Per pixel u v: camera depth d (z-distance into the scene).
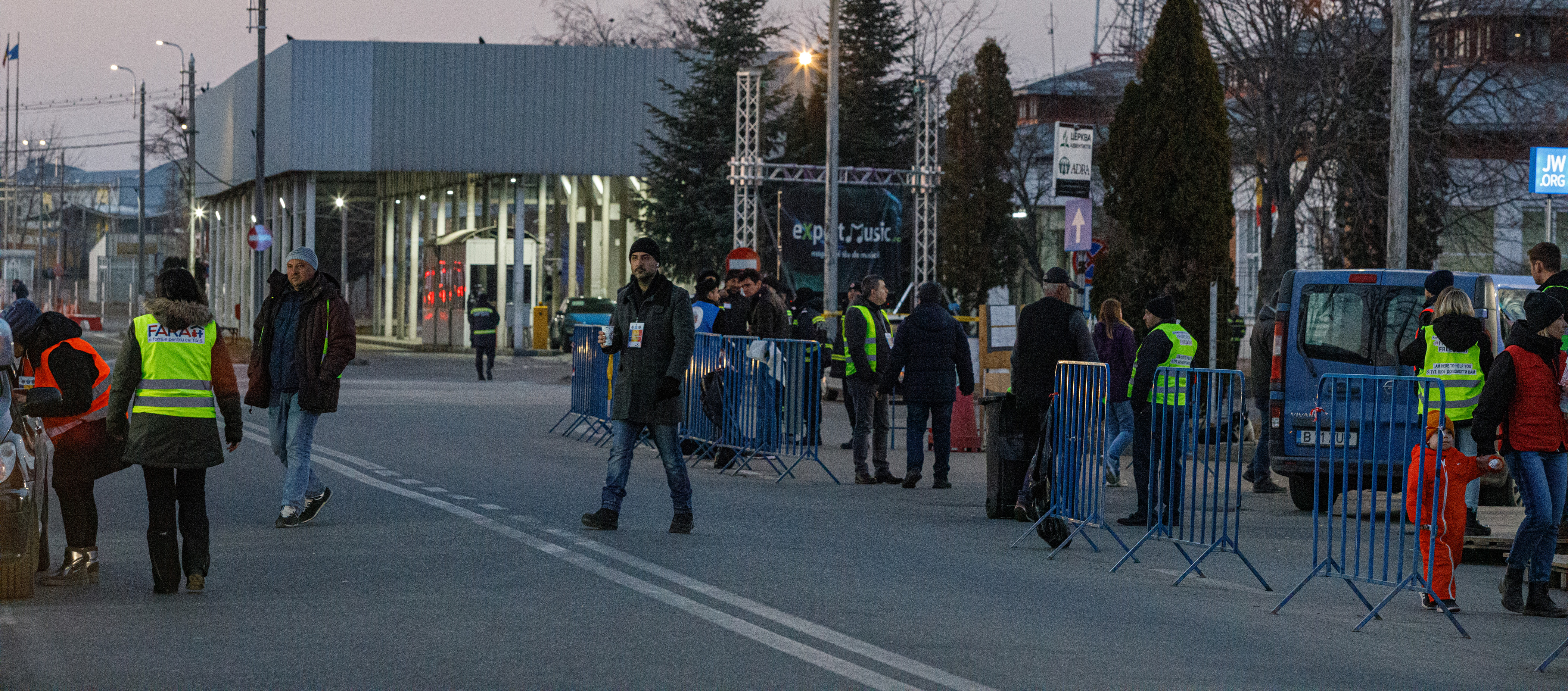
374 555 13.96
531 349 71.44
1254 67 42.62
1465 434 15.04
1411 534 17.11
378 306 93.69
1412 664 10.42
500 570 13.19
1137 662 10.03
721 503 18.73
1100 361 20.41
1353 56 40.72
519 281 71.81
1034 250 69.06
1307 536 16.92
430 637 10.36
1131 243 31.92
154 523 11.99
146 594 12.04
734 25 67.25
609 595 11.99
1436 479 12.13
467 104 72.50
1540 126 43.38
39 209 163.75
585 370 27.67
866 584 12.81
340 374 15.75
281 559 13.77
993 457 17.78
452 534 15.31
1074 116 64.19
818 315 29.72
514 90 72.62
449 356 68.94
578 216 78.50
